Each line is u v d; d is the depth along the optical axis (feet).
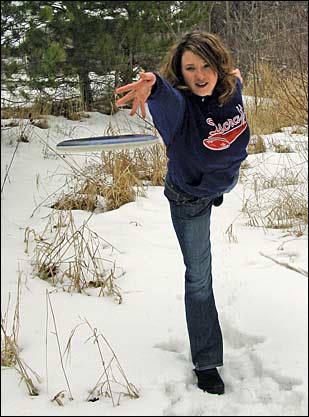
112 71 36.04
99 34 34.50
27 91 33.58
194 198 10.73
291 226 18.89
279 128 33.22
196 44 9.97
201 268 11.17
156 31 37.37
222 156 10.28
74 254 16.85
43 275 15.65
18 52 30.66
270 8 48.19
